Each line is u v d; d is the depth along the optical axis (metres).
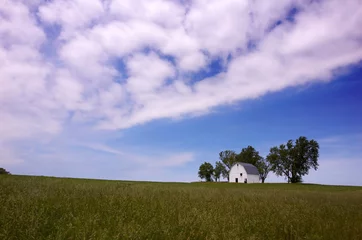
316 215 11.24
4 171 40.62
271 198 16.81
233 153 131.38
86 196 11.52
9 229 6.40
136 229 7.18
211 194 17.05
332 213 12.02
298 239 7.95
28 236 6.25
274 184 85.81
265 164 129.62
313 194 23.14
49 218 7.73
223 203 12.94
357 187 72.69
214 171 130.88
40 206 8.75
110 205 9.67
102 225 7.64
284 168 111.81
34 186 13.23
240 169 113.75
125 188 16.06
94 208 9.30
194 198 14.34
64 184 15.91
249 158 136.50
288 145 111.62
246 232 8.30
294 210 11.47
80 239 6.30
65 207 9.14
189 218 8.67
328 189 58.00
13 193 10.70
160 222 8.21
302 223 9.59
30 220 6.93
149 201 11.68
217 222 8.82
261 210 11.42
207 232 7.76
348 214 11.93
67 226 7.08
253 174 114.19
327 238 8.34
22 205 8.19
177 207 10.83
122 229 7.10
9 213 7.39
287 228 8.87
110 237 6.70
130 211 9.23
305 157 108.56
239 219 9.52
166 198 13.11
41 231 6.80
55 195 10.99
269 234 8.23
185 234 7.55
